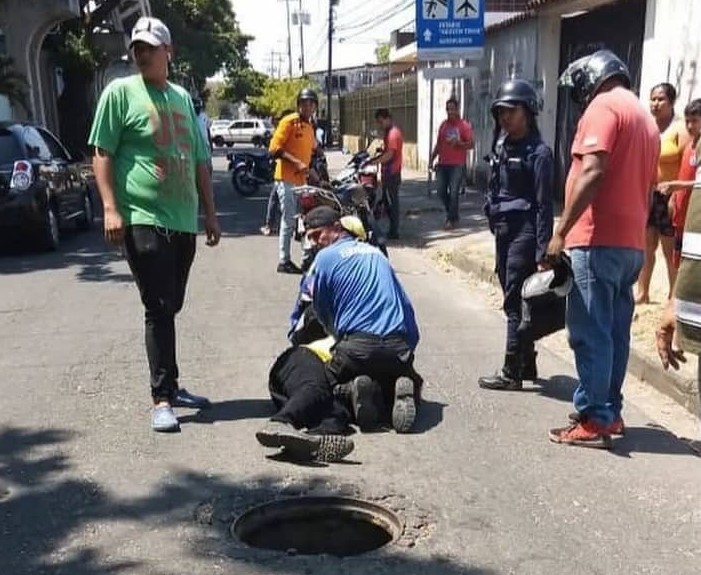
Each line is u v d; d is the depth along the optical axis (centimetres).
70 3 2066
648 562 351
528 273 533
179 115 481
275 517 398
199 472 434
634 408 534
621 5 1237
